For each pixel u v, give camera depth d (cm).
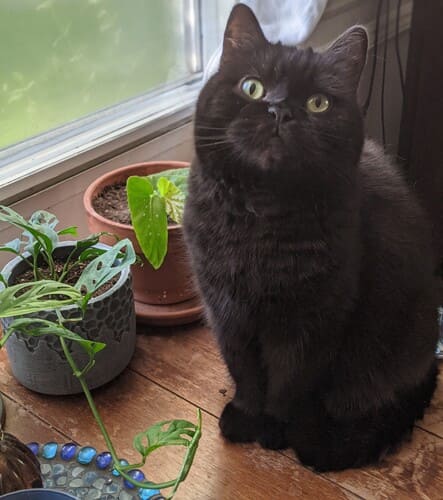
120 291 44
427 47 62
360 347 45
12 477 34
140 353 51
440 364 51
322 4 57
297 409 46
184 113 61
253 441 44
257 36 40
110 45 58
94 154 54
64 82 55
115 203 52
